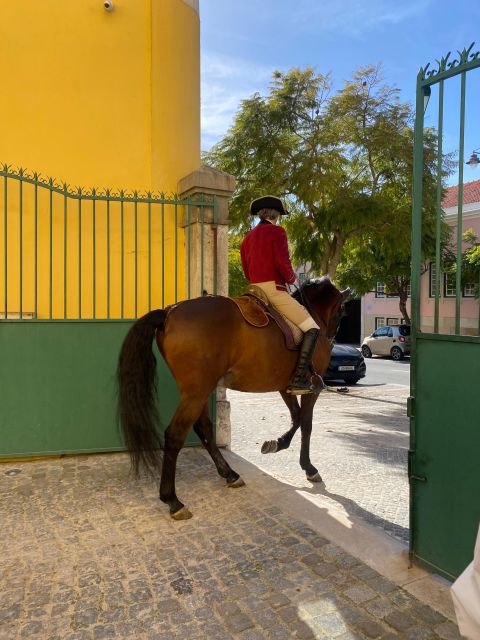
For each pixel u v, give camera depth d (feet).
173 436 13.25
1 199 18.22
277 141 38.88
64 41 18.83
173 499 13.24
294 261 45.09
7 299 18.28
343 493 16.28
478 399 9.11
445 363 9.75
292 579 10.30
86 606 9.43
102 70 19.31
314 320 15.90
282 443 16.46
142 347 13.16
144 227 20.03
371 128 38.37
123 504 14.07
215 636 8.59
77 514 13.41
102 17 19.22
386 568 10.66
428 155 33.78
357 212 37.14
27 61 18.44
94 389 18.17
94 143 19.30
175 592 9.87
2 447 17.40
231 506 13.97
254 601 9.55
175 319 13.39
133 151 19.84
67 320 17.75
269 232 14.75
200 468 17.15
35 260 17.30
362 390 43.93
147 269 20.11
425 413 10.26
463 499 9.51
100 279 19.45
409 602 9.43
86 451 18.22
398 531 13.41
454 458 9.65
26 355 17.49
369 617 9.03
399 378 54.19
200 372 13.16
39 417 17.72
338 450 22.02
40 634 8.63
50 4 18.61
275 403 35.06
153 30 19.94
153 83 20.04
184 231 20.51
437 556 10.19
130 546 11.71
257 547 11.65
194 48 21.85
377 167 40.91
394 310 100.17
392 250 39.99
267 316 14.19
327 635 8.57
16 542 11.89
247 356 13.82
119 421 14.07
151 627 8.83
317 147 39.27
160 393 18.85
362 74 38.68
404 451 21.98
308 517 13.30
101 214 19.44
